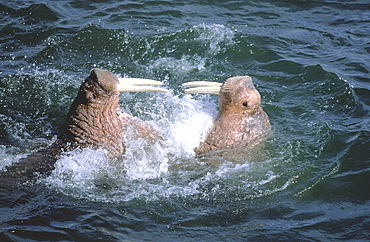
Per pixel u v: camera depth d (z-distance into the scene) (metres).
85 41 32.56
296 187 20.83
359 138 23.31
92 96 20.88
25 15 35.06
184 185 20.89
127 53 31.88
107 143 21.44
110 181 20.91
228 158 21.77
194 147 22.05
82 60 31.12
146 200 20.19
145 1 37.00
